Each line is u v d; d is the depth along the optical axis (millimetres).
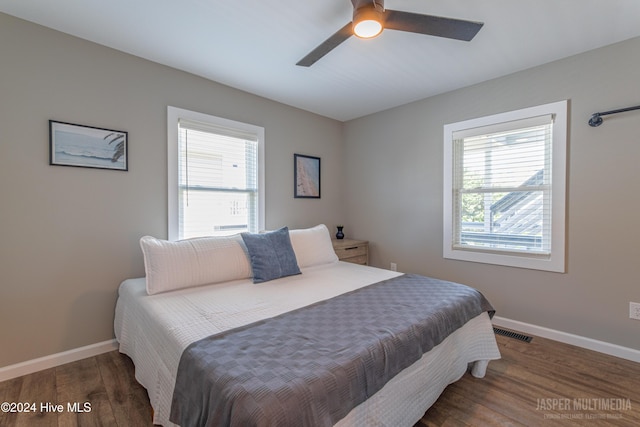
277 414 843
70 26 1895
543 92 2387
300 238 2773
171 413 1138
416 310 1607
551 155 2363
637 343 2041
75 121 2012
